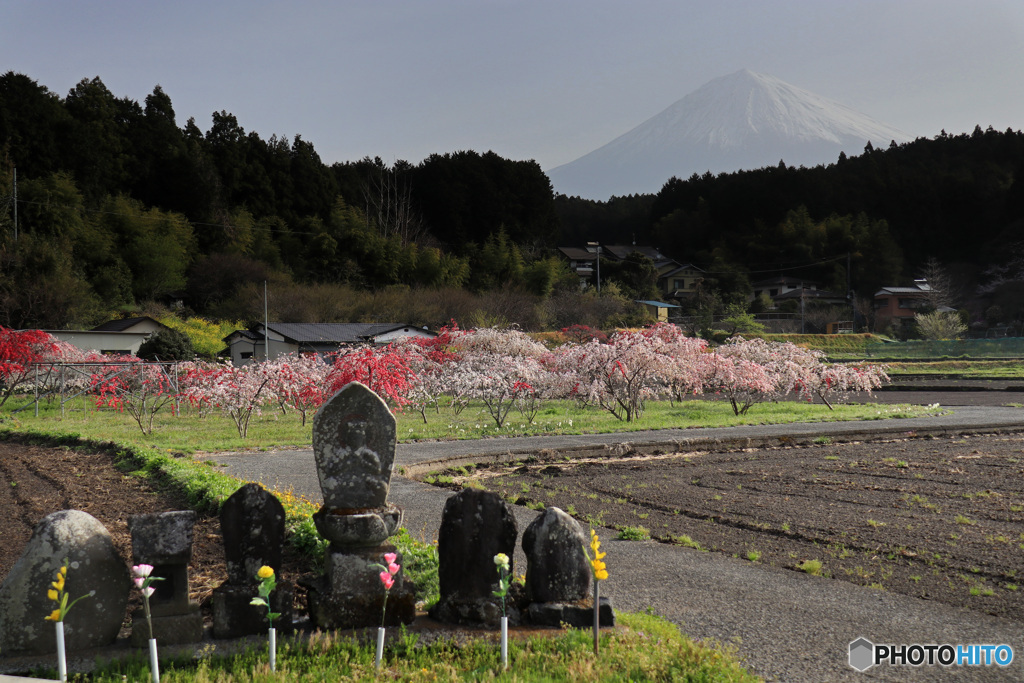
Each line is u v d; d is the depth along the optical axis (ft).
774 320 268.62
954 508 31.12
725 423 66.28
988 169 391.24
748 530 27.48
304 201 265.95
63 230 180.34
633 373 72.84
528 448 49.67
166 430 65.77
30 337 86.74
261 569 13.20
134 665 13.30
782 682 13.57
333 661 13.82
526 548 16.57
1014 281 290.76
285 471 41.27
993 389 114.21
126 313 176.35
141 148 239.91
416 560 20.26
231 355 165.07
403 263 237.25
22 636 13.61
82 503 30.96
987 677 13.84
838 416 72.38
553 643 14.84
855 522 28.50
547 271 246.27
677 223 396.78
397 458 45.73
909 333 249.96
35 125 204.23
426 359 86.69
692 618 17.21
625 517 29.99
